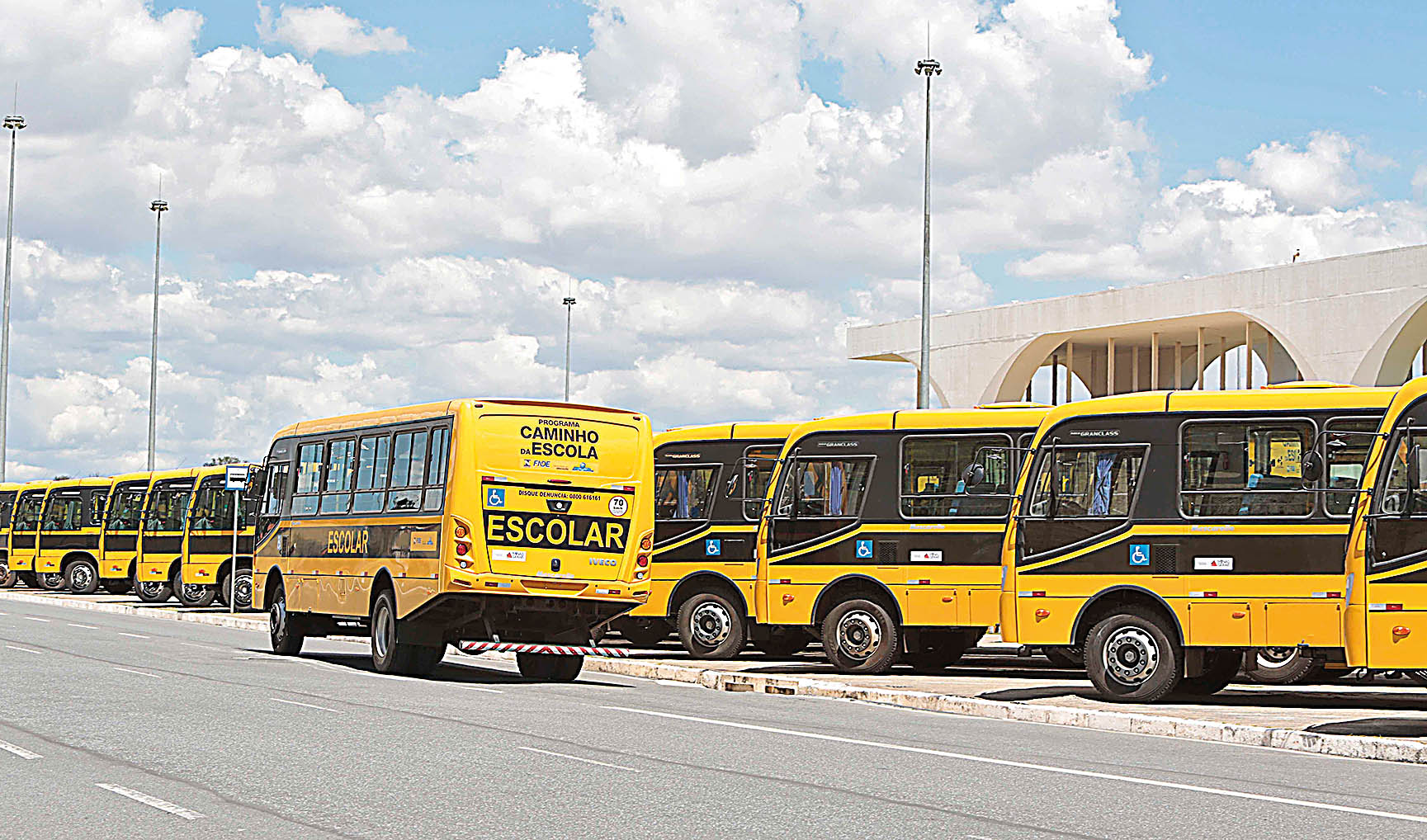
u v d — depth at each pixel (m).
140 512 40.19
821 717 16.77
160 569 38.50
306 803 10.23
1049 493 19.28
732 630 25.34
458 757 12.55
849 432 22.95
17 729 14.09
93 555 47.12
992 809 10.27
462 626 21.88
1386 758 13.98
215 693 17.67
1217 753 14.16
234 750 12.80
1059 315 48.12
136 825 9.40
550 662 22.55
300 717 15.34
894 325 54.62
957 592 22.22
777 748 13.52
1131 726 16.34
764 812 10.04
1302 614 18.22
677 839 9.08
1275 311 41.31
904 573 22.44
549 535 21.55
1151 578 18.70
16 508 48.81
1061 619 19.08
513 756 12.64
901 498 22.59
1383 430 15.37
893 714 17.61
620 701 18.34
